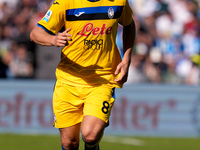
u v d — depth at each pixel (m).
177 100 31.75
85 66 14.45
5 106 31.02
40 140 27.08
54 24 13.92
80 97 14.68
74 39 14.09
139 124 31.27
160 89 31.59
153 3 38.31
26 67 34.50
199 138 30.34
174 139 29.36
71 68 14.66
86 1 13.70
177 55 36.78
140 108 31.31
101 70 14.53
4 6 36.91
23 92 31.06
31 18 36.19
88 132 13.77
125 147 25.19
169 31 37.34
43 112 31.09
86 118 14.02
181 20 38.12
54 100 15.03
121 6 14.11
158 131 31.52
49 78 33.69
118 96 31.00
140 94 31.34
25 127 31.03
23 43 35.12
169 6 38.50
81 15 13.77
